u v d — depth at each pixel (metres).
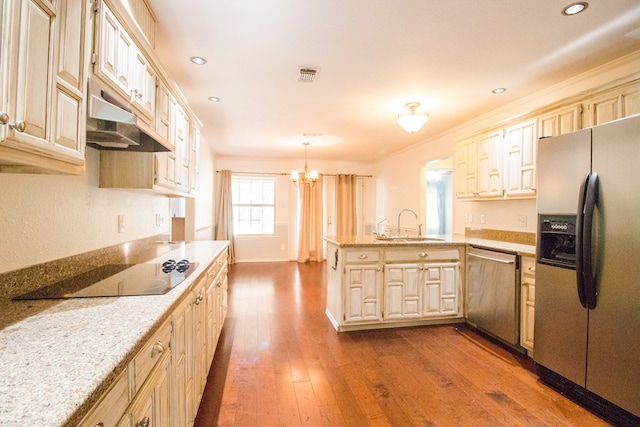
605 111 2.26
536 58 2.49
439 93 3.20
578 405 1.93
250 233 7.14
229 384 2.14
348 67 2.65
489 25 2.04
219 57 2.49
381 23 2.03
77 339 0.87
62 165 1.06
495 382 2.19
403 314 3.18
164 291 1.34
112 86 1.40
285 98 3.37
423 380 2.21
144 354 0.96
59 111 1.00
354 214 7.35
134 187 1.88
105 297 1.25
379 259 3.13
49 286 1.39
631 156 1.68
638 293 1.66
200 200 5.17
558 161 2.11
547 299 2.18
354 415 1.83
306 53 2.43
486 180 3.39
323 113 3.87
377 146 5.77
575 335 1.98
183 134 2.63
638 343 1.66
